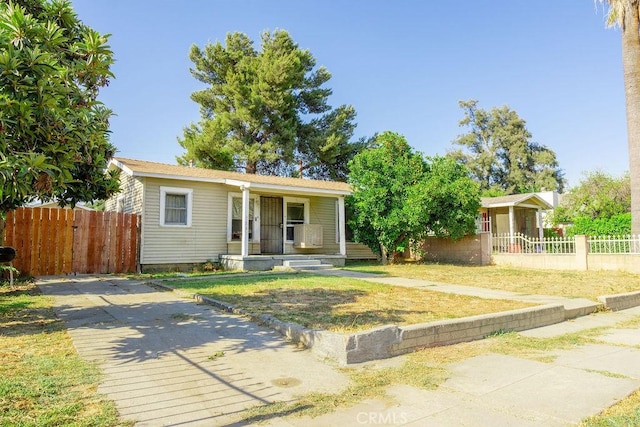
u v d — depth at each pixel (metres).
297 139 31.59
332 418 3.15
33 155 5.20
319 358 4.67
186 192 14.84
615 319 7.53
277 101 29.55
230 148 29.23
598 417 3.13
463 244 18.36
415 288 9.83
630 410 3.28
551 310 7.06
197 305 7.46
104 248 13.21
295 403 3.42
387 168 16.92
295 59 29.72
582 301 8.30
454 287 10.23
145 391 3.62
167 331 5.65
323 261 16.38
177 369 4.21
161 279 11.17
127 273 13.32
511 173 44.22
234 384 3.85
